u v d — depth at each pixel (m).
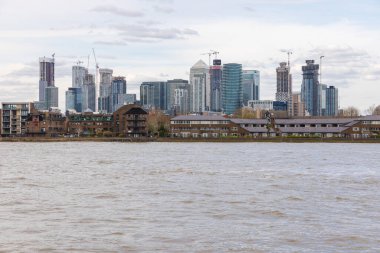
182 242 54.53
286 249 52.28
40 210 70.50
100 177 111.12
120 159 167.50
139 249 52.19
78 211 69.81
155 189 90.81
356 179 108.00
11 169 131.00
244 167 136.38
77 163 151.12
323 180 105.75
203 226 61.22
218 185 96.50
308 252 51.28
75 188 92.44
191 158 171.62
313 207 72.94
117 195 83.69
